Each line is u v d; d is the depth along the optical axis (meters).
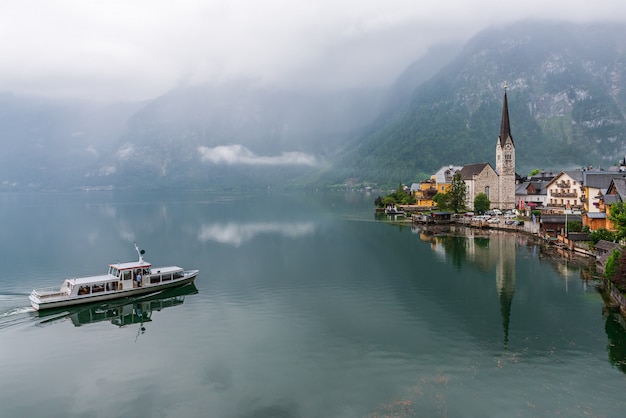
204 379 41.25
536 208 176.62
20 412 36.53
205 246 114.75
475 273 80.56
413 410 35.03
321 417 34.53
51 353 47.81
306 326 54.41
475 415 34.25
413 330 52.41
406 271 83.06
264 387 39.47
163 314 59.94
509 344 47.69
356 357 45.19
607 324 53.22
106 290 66.81
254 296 67.75
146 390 39.53
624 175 131.25
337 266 88.38
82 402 37.78
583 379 39.72
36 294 63.78
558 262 88.88
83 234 139.50
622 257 62.06
